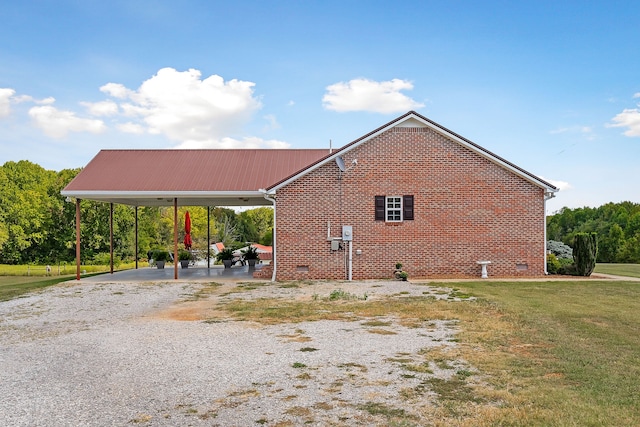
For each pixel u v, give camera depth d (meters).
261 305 13.33
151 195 19.69
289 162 23.06
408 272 19.48
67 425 5.30
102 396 6.20
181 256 27.55
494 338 9.02
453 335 9.32
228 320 11.27
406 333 9.58
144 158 23.48
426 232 19.55
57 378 7.01
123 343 9.13
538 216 19.62
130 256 54.94
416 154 19.66
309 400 5.92
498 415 5.32
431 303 12.99
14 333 10.36
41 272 45.19
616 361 7.42
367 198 19.61
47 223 55.66
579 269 19.47
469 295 14.29
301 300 14.10
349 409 5.61
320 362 7.57
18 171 63.31
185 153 24.19
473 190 19.62
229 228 68.81
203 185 20.39
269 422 5.28
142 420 5.40
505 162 19.39
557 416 5.27
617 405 5.58
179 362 7.71
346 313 11.86
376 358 7.76
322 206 19.62
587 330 9.61
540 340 8.81
